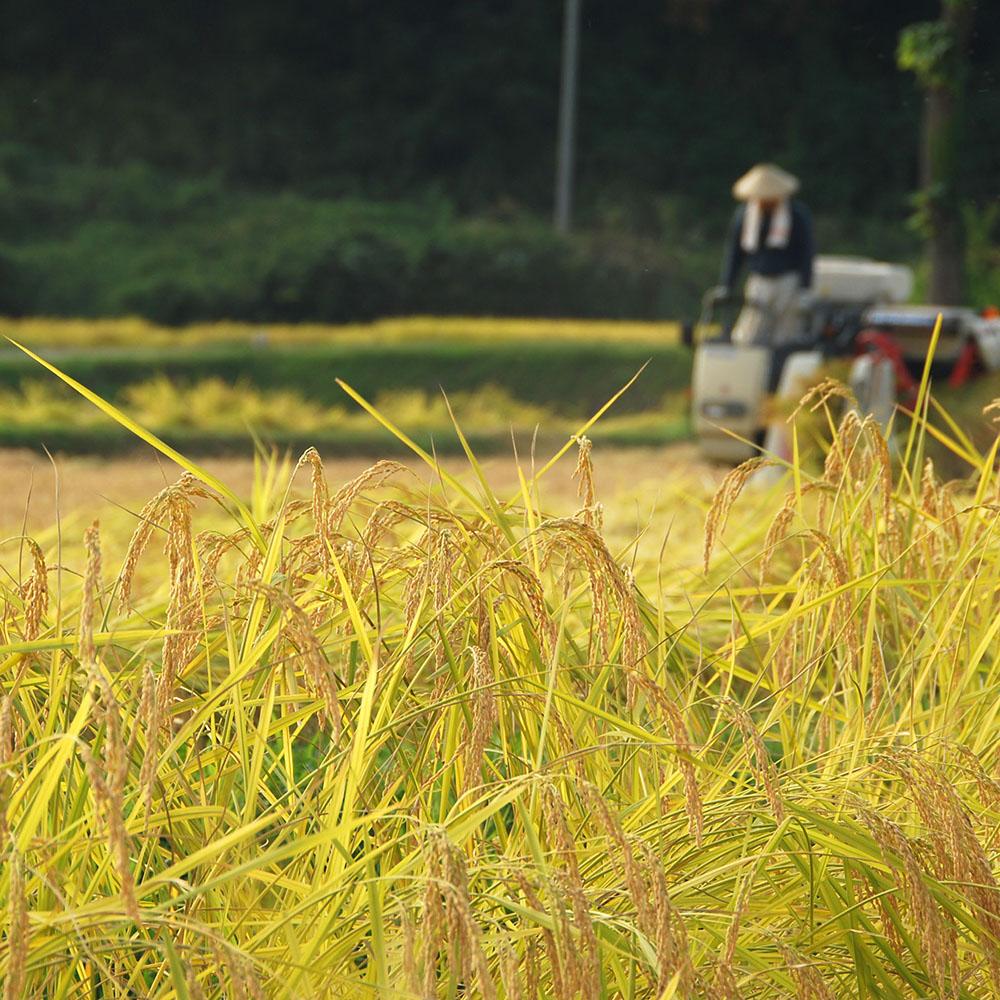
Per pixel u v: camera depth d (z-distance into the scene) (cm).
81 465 2333
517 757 380
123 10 10775
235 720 373
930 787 348
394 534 420
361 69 10656
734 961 334
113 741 258
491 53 10544
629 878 284
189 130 10250
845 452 526
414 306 7625
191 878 350
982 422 1730
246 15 10756
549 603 448
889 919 348
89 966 315
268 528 399
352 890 318
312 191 10038
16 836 294
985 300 3778
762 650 643
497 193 10106
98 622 427
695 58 10831
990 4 7719
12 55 10562
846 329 1964
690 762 323
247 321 7394
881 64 10738
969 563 548
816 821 331
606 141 10369
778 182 2038
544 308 7800
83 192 8762
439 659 381
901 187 10306
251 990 263
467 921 258
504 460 2547
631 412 5044
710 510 473
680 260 8338
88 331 5541
